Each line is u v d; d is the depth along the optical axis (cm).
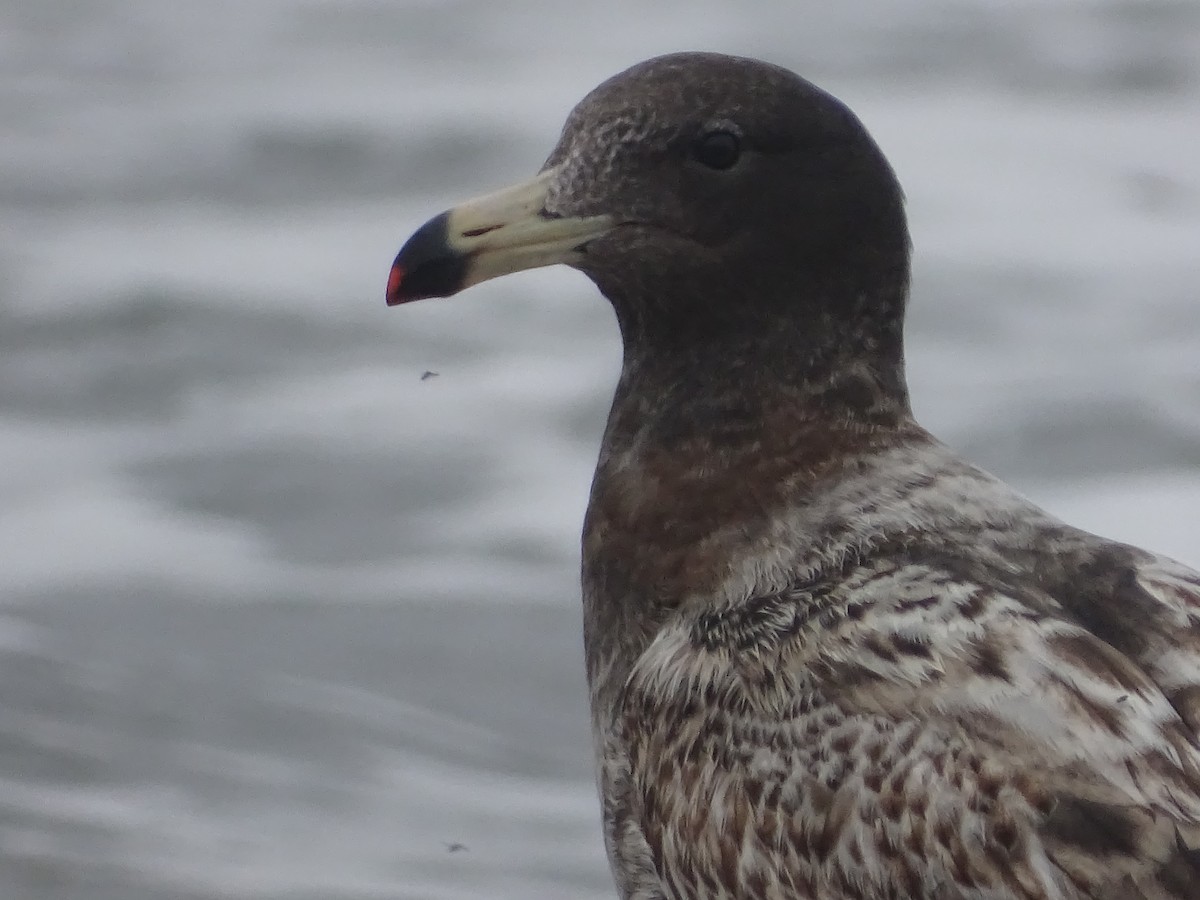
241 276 2653
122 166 3262
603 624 925
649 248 923
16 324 2500
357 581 1823
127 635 1692
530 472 2059
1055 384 2248
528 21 4184
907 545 845
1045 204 2948
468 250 939
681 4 4206
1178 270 2642
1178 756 707
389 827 1366
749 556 884
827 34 3903
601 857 1342
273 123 3341
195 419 2222
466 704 1606
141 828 1322
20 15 4391
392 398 2253
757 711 795
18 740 1450
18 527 1931
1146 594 785
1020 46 3788
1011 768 719
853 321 920
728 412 915
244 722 1530
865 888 743
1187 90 3572
